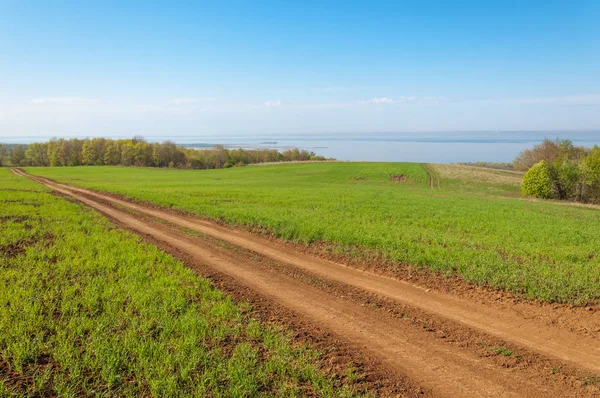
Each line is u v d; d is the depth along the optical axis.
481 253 14.41
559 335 8.39
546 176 52.62
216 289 10.81
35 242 16.14
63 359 6.90
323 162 109.38
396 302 10.40
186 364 6.82
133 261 13.52
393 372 6.93
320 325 8.89
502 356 7.52
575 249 15.52
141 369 6.76
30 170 94.62
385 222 22.00
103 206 30.53
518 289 10.85
